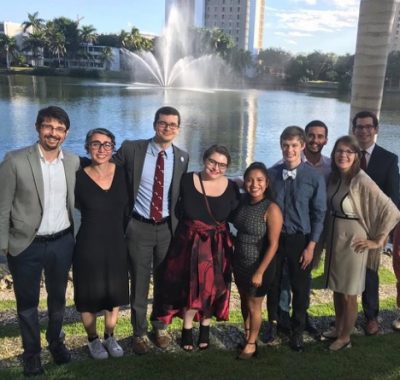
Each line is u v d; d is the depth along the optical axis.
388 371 3.28
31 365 3.17
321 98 52.38
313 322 4.10
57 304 3.28
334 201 3.47
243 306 3.55
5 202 2.98
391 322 4.15
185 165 3.46
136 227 3.41
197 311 3.46
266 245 3.31
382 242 3.36
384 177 3.75
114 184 3.27
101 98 37.09
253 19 112.31
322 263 6.02
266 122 26.95
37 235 3.08
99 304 3.30
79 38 88.62
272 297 3.71
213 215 3.33
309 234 3.44
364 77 6.51
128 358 3.41
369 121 3.75
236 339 3.76
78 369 3.23
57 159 3.09
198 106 34.03
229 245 3.42
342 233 3.44
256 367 3.31
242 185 3.55
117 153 3.46
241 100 42.34
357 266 3.42
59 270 3.19
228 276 3.43
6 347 3.61
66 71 76.81
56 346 3.34
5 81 57.72
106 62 90.25
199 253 3.29
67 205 3.19
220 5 110.88
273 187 3.45
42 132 2.95
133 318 3.53
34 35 83.75
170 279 3.40
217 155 3.27
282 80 84.88
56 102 32.91
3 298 5.05
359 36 6.51
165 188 3.40
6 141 18.14
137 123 23.86
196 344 3.64
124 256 3.35
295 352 3.55
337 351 3.56
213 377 3.17
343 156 3.36
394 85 67.75
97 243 3.24
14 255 3.05
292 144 3.34
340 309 3.65
